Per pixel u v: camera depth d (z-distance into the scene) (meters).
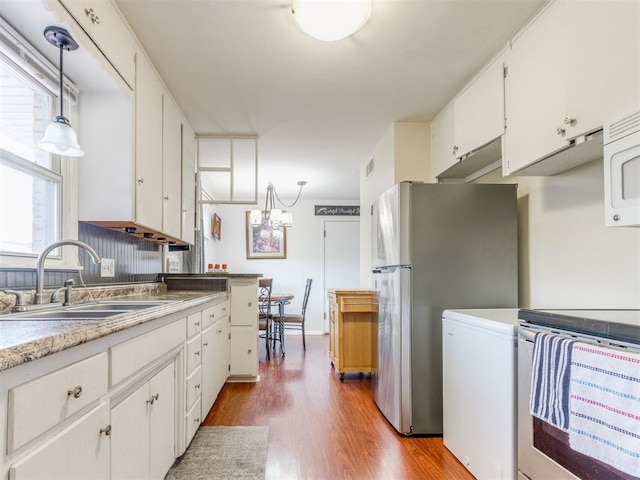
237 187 5.62
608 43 1.36
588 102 1.45
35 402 0.77
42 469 0.80
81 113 1.86
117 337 1.15
